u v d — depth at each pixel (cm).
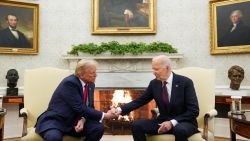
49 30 584
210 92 327
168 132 288
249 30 503
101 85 554
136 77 550
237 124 241
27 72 349
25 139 286
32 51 564
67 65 579
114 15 589
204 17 559
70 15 592
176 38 575
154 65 299
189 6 571
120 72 554
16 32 550
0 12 538
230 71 491
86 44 553
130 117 559
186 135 269
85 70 294
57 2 590
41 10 582
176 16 577
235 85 486
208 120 303
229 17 524
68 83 295
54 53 582
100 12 591
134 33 585
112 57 545
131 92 568
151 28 579
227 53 526
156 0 588
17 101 496
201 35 561
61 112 289
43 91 347
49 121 286
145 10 585
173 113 299
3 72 542
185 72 350
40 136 285
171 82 304
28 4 562
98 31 586
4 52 538
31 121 335
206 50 555
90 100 310
